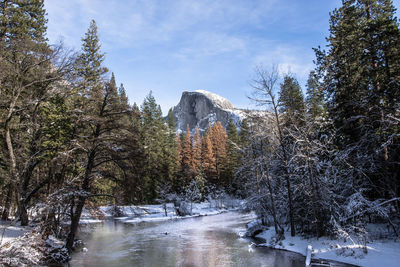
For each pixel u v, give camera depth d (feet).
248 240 79.15
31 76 65.87
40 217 55.83
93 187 65.05
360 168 56.59
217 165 216.74
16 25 67.56
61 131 60.08
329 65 75.15
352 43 69.72
